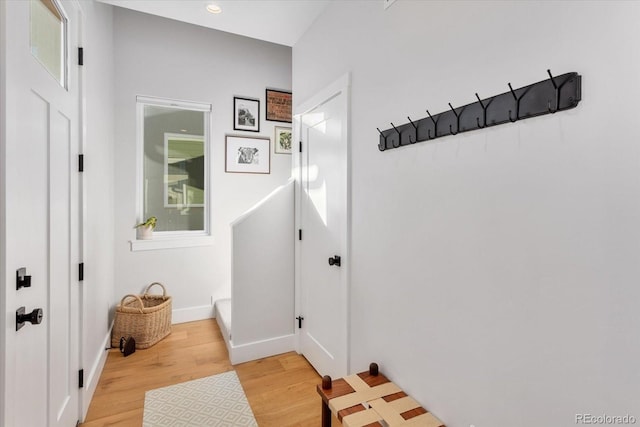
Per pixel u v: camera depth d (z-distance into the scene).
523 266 0.99
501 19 1.05
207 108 3.40
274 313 2.64
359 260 1.84
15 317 1.06
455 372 1.23
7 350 1.00
